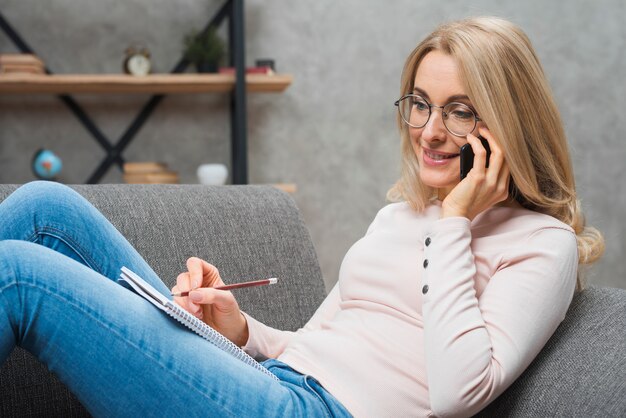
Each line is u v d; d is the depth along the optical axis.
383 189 4.04
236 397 1.17
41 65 3.53
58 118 3.78
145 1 3.83
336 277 4.02
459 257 1.28
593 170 4.20
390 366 1.31
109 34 3.81
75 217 1.33
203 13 3.88
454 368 1.20
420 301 1.36
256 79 3.58
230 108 3.85
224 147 3.91
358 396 1.29
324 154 4.00
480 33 1.34
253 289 1.80
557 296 1.26
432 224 1.32
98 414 1.14
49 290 1.08
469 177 1.33
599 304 1.35
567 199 1.39
